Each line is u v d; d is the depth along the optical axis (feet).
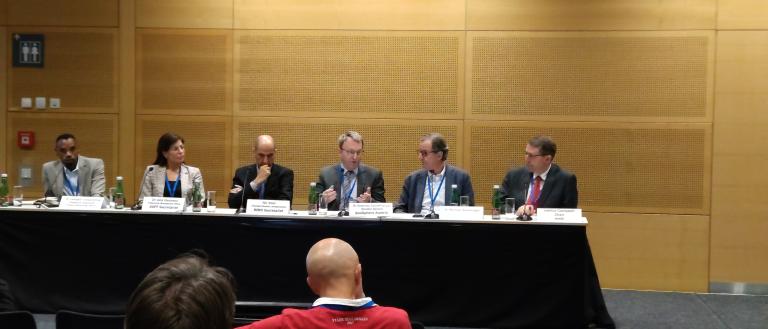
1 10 23.44
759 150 21.58
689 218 21.93
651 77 21.91
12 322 8.32
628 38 21.97
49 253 16.92
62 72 23.47
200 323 4.11
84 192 20.36
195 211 16.84
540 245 16.11
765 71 21.49
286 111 23.12
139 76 23.34
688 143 21.84
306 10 22.98
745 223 21.71
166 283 4.23
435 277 16.34
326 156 23.06
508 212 17.17
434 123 22.72
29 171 23.62
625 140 22.08
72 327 8.36
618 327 18.01
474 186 22.66
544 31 22.25
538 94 22.33
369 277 16.39
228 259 16.51
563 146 22.29
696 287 21.94
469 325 16.39
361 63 22.88
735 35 21.57
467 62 22.53
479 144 22.56
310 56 23.00
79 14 23.36
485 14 22.44
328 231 16.37
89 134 23.49
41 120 23.58
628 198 22.15
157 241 16.67
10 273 16.97
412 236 16.31
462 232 16.26
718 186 21.77
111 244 16.76
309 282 7.45
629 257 22.20
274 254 16.47
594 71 22.11
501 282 16.25
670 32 21.81
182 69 23.26
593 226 22.29
